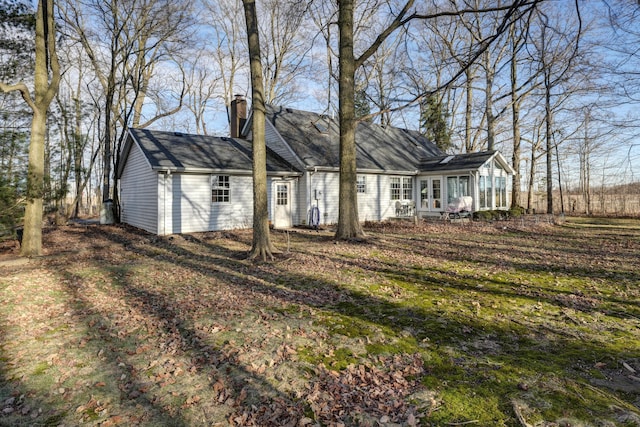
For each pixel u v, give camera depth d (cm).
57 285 673
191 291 623
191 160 1451
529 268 750
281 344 396
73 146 1808
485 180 1945
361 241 1138
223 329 445
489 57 2125
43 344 411
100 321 483
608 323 437
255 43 903
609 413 256
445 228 1517
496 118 2169
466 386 300
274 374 332
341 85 1162
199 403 292
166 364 360
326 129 1992
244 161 1619
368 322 458
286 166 1730
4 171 940
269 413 274
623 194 2303
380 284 643
